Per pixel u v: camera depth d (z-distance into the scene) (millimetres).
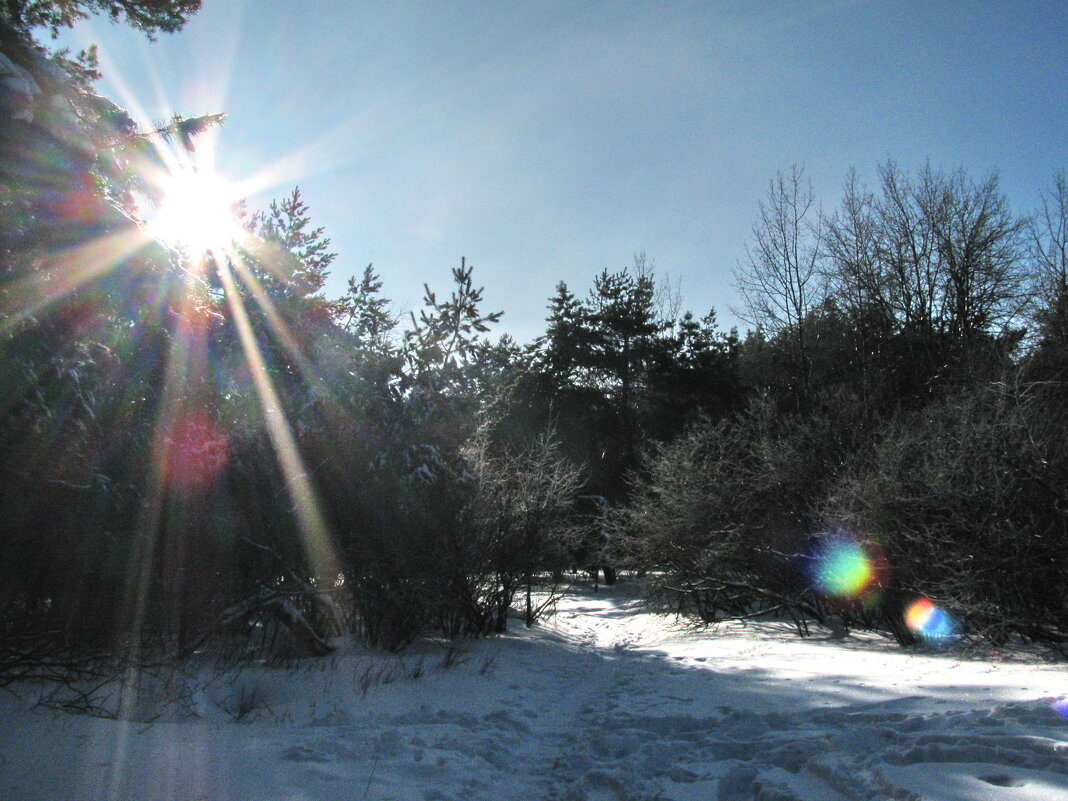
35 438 6117
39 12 8688
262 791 4562
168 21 9438
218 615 7867
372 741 5785
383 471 10367
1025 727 4914
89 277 7145
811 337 29953
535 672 10086
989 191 28359
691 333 37094
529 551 13148
